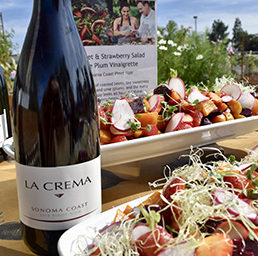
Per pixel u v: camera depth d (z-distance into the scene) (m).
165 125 0.85
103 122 0.73
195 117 0.88
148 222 0.37
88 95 0.47
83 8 1.01
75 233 0.41
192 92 0.95
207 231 0.42
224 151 0.93
